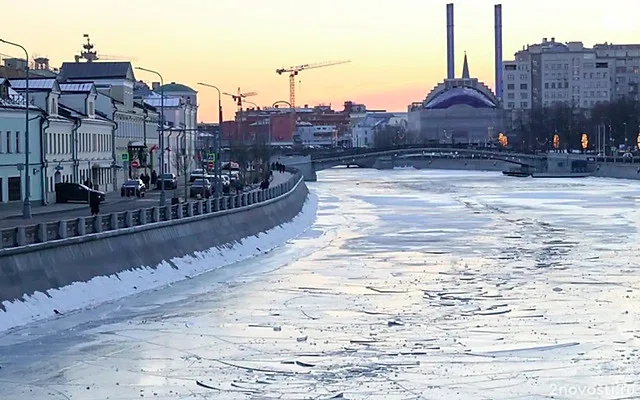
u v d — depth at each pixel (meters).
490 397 42.59
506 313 60.88
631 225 120.88
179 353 50.84
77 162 129.75
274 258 89.88
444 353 50.31
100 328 56.53
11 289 57.16
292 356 50.06
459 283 73.31
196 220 86.00
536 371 46.69
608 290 69.31
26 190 89.62
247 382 45.25
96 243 67.62
